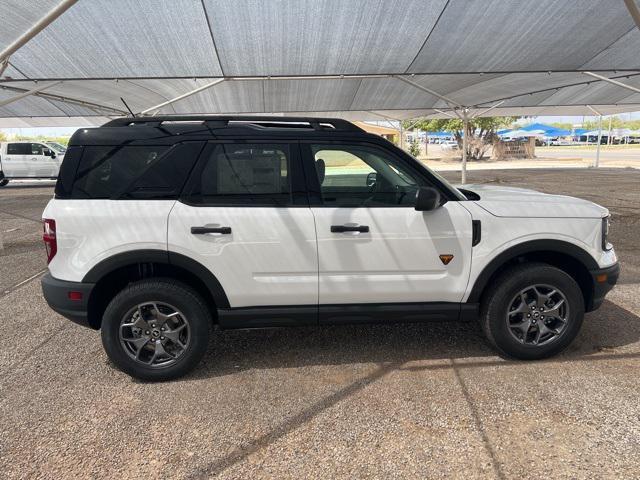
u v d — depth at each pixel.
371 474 2.52
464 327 4.43
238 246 3.38
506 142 43.78
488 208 3.57
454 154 50.75
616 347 3.92
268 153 3.47
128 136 3.43
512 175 23.73
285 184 3.47
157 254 3.35
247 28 7.31
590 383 3.36
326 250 3.44
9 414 3.14
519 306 3.64
